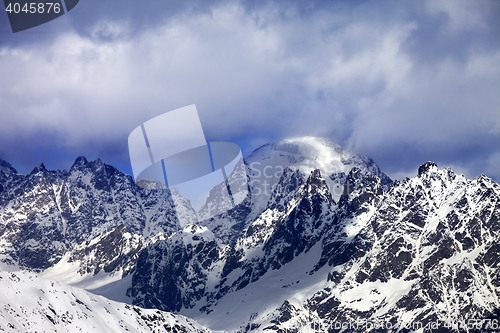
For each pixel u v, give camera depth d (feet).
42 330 616.80
